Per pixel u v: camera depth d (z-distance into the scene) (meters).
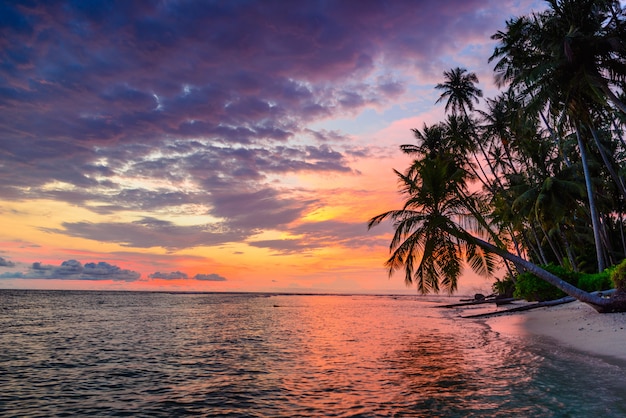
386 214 22.22
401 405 9.86
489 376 12.59
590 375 11.88
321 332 29.12
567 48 22.47
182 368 15.65
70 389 12.37
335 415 9.29
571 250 50.03
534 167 45.28
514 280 58.19
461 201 21.66
